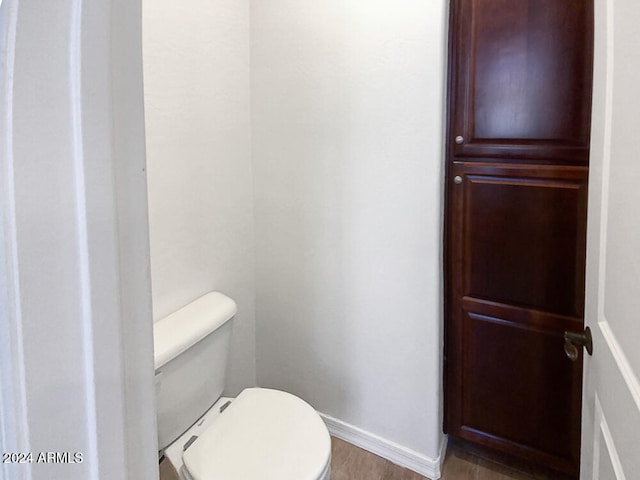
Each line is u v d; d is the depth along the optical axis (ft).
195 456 4.02
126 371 1.44
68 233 1.24
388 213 5.31
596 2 2.96
